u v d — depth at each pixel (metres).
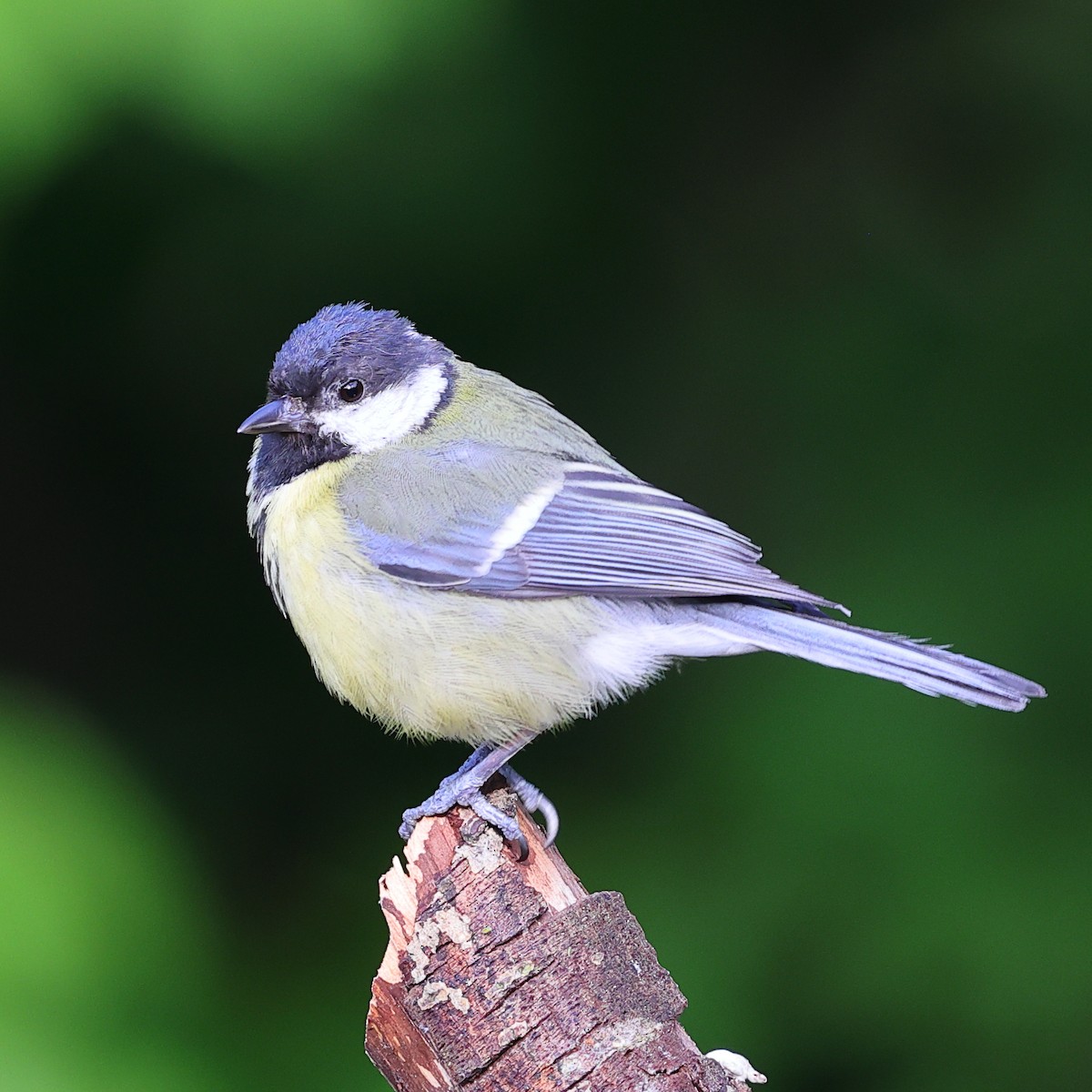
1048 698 9.57
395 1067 5.55
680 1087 5.22
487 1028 5.35
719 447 10.98
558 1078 5.25
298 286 10.69
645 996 5.42
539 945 5.43
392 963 5.56
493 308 10.97
